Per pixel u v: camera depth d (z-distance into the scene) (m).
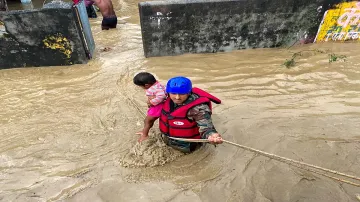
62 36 5.34
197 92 3.12
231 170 3.21
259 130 3.77
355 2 5.52
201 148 3.50
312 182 3.03
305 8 5.58
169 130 3.25
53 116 4.23
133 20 8.53
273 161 3.29
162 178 3.15
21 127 4.03
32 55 5.52
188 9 5.36
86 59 5.73
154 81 3.28
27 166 3.38
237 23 5.62
